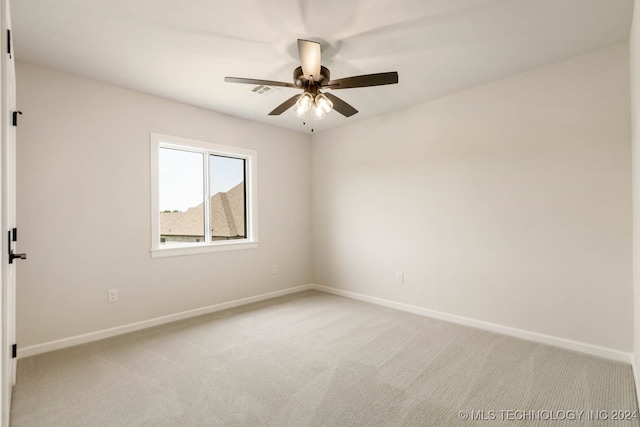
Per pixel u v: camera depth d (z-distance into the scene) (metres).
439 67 2.67
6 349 1.40
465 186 3.16
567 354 2.46
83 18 1.97
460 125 3.19
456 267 3.23
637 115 1.89
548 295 2.66
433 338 2.82
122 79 2.84
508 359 2.39
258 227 4.16
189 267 3.47
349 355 2.49
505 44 2.33
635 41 1.92
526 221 2.78
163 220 3.42
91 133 2.82
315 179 4.75
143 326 3.11
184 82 2.91
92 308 2.81
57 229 2.64
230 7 1.88
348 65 2.62
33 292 2.52
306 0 1.82
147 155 3.16
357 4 1.87
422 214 3.51
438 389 2.00
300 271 4.69
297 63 2.57
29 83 2.52
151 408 1.82
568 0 1.85
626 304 2.31
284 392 1.98
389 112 3.79
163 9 1.89
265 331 3.01
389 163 3.82
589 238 2.46
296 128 4.49
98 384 2.07
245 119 4.02
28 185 2.50
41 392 1.97
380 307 3.80
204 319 3.38
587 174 2.47
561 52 2.45
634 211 2.15
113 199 2.94
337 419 1.72
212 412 1.78
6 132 1.36
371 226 4.02
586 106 2.47
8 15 1.46
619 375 2.13
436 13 1.96
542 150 2.68
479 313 3.07
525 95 2.77
